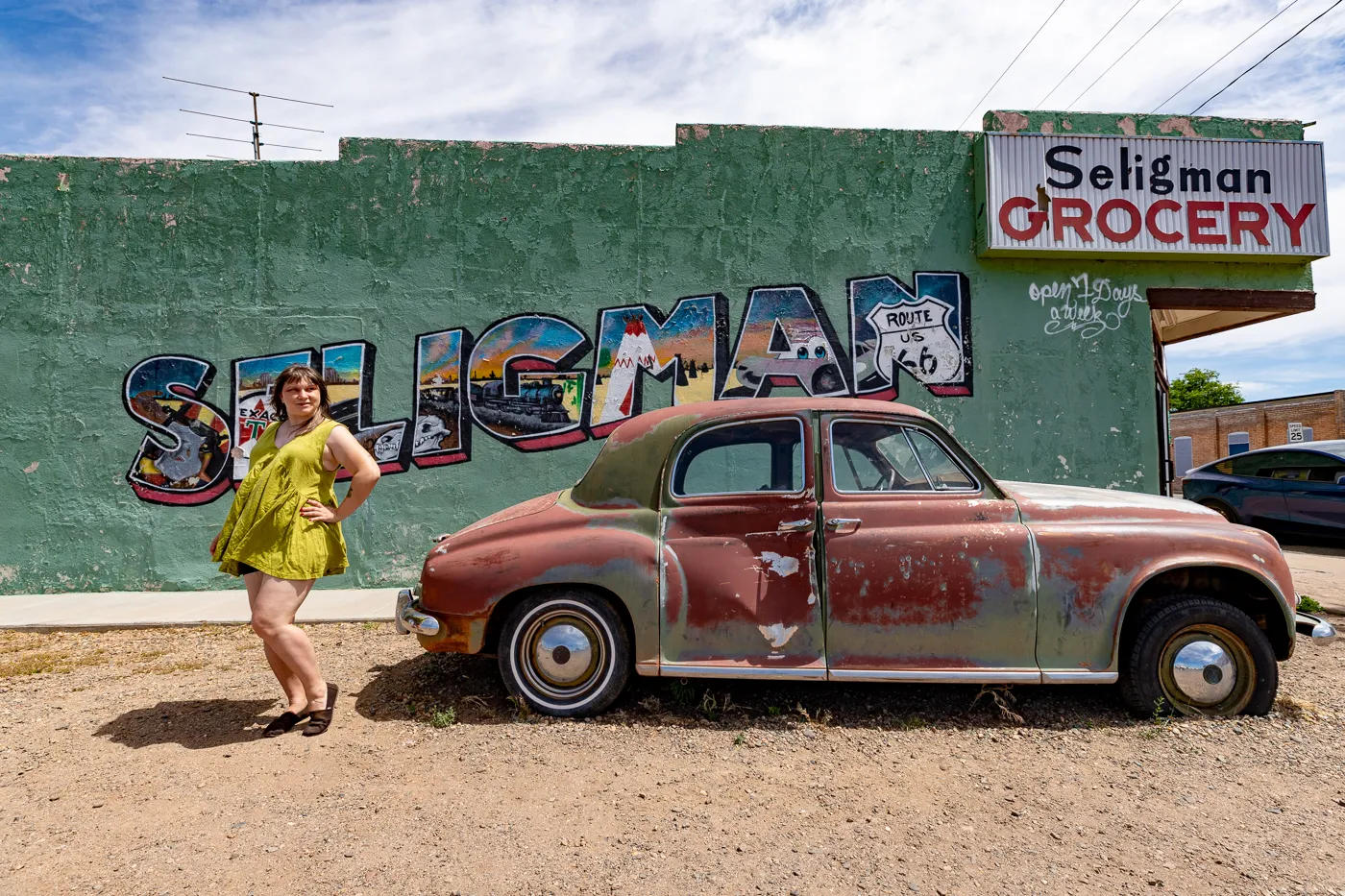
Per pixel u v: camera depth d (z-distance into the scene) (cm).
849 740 363
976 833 277
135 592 746
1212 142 789
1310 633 379
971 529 382
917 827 281
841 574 379
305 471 371
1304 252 784
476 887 241
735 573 382
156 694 443
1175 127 809
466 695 425
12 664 511
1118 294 804
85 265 764
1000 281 804
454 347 780
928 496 391
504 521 412
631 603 382
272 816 288
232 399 766
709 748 354
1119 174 786
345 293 779
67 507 749
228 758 345
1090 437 797
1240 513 1130
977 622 375
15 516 746
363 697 429
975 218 805
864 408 405
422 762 339
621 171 798
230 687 457
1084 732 371
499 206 791
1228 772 326
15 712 413
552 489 777
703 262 798
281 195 779
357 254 782
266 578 366
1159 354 926
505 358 782
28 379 755
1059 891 240
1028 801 302
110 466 754
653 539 390
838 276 801
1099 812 292
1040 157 785
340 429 380
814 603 379
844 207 805
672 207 799
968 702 411
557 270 791
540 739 365
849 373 793
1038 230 779
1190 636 384
